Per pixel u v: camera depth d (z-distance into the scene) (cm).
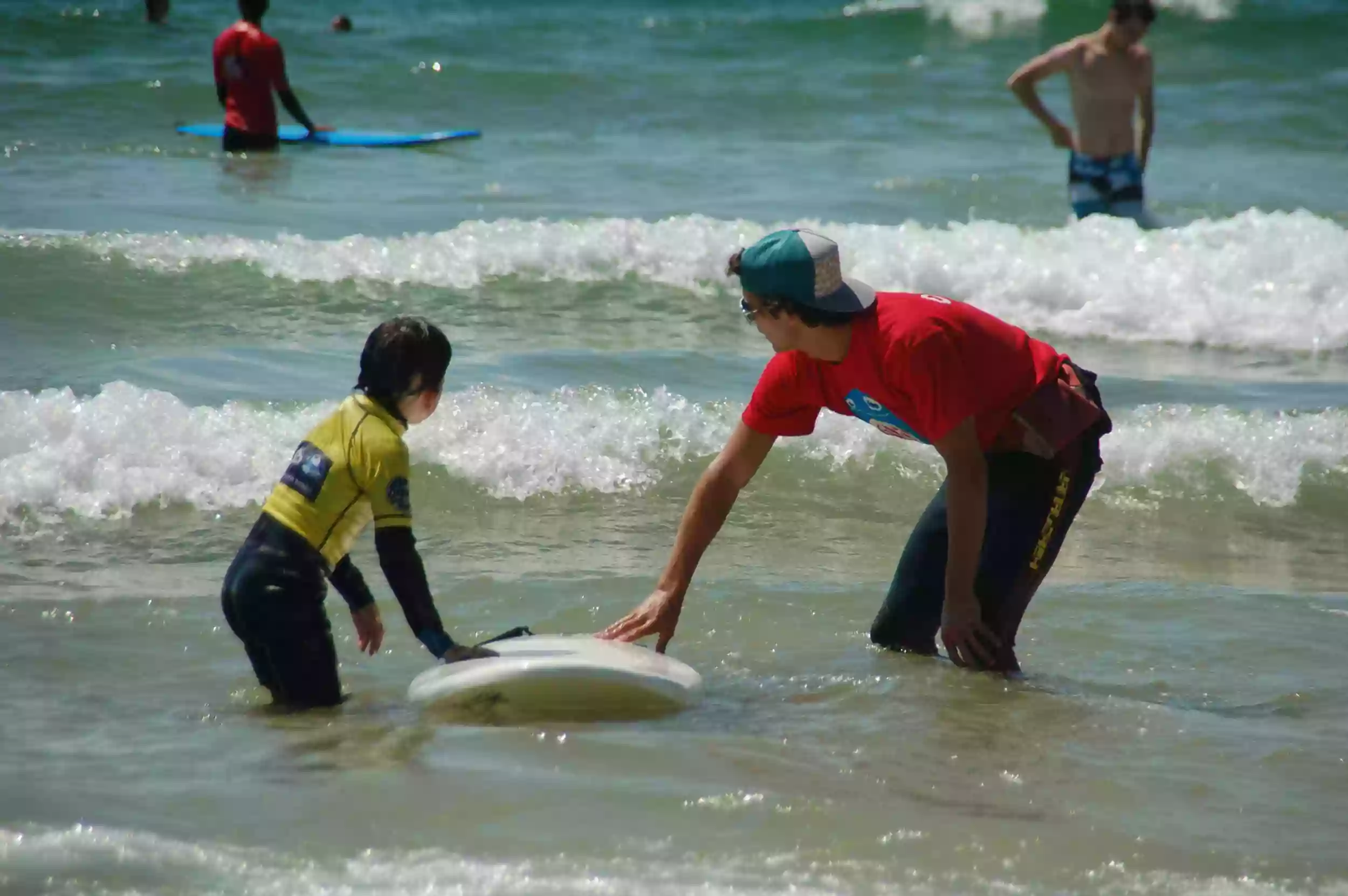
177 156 5541
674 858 1196
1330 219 4647
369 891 1109
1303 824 1325
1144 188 5244
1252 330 3734
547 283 3819
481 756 1420
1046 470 1622
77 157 5397
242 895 1095
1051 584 2194
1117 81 4591
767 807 1315
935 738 1520
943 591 1753
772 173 5562
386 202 4794
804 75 7806
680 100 7100
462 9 10488
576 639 1645
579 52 8331
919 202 5131
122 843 1175
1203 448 2764
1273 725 1612
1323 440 2795
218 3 10200
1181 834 1293
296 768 1377
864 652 1816
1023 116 6950
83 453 2381
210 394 2811
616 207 4834
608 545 2302
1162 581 2239
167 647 1775
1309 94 7294
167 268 3612
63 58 7388
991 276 3894
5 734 1454
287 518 1552
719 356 3334
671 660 1642
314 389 2884
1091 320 3788
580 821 1267
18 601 1911
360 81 7225
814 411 1658
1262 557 2420
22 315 3234
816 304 1492
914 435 1591
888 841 1250
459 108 6875
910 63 8194
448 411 2656
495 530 2350
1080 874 1199
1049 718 1591
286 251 3756
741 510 2509
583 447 2627
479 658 1548
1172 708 1662
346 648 1800
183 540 2219
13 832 1187
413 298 3634
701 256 3944
